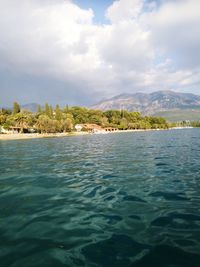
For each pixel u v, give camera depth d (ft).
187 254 23.30
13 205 39.29
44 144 206.08
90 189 48.93
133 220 31.96
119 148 145.07
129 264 21.84
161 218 32.42
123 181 55.36
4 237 27.66
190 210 35.24
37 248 25.02
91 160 93.91
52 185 53.21
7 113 611.88
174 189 47.14
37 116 583.99
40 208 37.63
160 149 130.00
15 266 21.79
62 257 23.20
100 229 29.43
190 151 116.26
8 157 109.29
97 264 21.89
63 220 32.53
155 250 24.14
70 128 515.50
